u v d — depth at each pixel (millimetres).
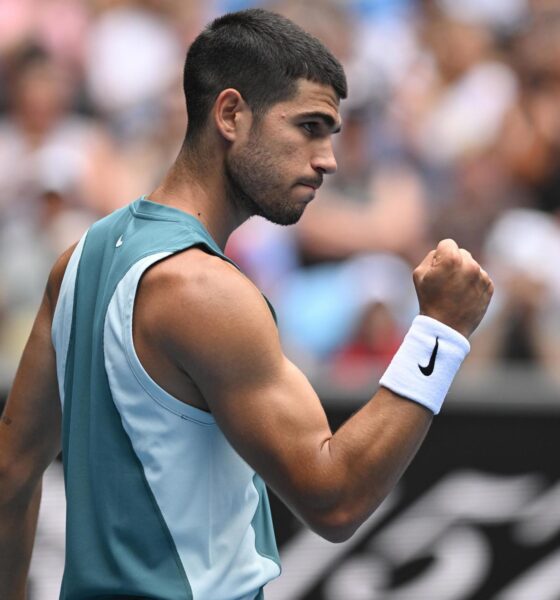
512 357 22859
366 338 22312
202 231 7461
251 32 7504
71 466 7609
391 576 15555
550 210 25312
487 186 25250
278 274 23719
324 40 26328
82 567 7434
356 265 23781
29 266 23672
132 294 7207
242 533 7500
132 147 25656
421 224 24547
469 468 15781
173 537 7250
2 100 26156
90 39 27172
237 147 7496
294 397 6977
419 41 27188
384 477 6891
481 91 26344
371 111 25578
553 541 15742
